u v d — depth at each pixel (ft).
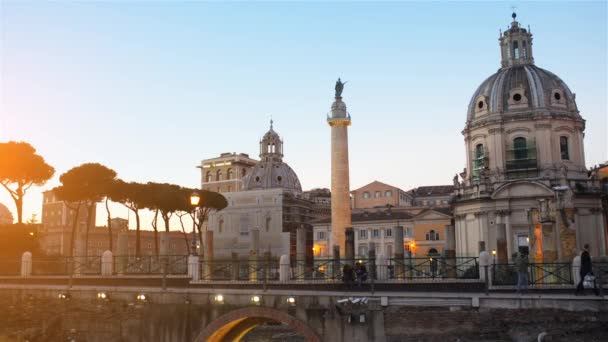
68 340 124.06
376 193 477.36
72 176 252.01
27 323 129.59
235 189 545.03
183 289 114.62
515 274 99.25
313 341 102.63
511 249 213.66
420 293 98.22
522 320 90.99
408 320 97.71
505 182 215.92
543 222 130.41
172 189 282.36
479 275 97.45
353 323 100.53
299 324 104.17
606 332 86.58
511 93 232.32
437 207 372.79
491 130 232.32
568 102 231.50
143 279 121.39
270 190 439.22
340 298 102.27
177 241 536.83
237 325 121.19
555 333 88.53
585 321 87.76
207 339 110.83
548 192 209.67
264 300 107.34
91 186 252.01
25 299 131.64
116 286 123.44
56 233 476.95
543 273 111.34
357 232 377.71
